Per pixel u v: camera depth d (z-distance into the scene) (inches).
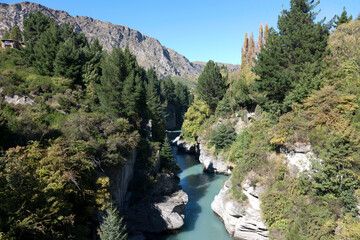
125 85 1358.3
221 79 2482.8
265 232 919.0
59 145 808.3
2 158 487.2
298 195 858.1
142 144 1512.1
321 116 868.6
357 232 635.5
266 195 910.4
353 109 815.7
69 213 667.4
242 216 1001.5
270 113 1296.8
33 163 687.1
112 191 1027.3
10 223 439.2
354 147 748.6
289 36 1197.7
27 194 494.0
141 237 1042.1
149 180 1350.9
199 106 2819.9
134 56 2022.6
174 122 4798.2
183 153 2815.0
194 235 1099.3
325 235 721.6
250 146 1240.8
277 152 1047.0
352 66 973.8
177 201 1274.6
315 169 852.0
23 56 1679.4
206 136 2272.4
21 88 1253.7
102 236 657.6
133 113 1398.9
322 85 978.7
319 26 1121.4
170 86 4800.7
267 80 1288.1
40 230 468.8
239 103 1823.3
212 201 1449.3
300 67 1149.1
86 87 1536.7
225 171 1863.9
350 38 1105.4
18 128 842.8
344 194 748.0
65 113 1245.1
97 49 2377.0
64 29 2140.7
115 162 1030.4
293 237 782.5
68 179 698.2
